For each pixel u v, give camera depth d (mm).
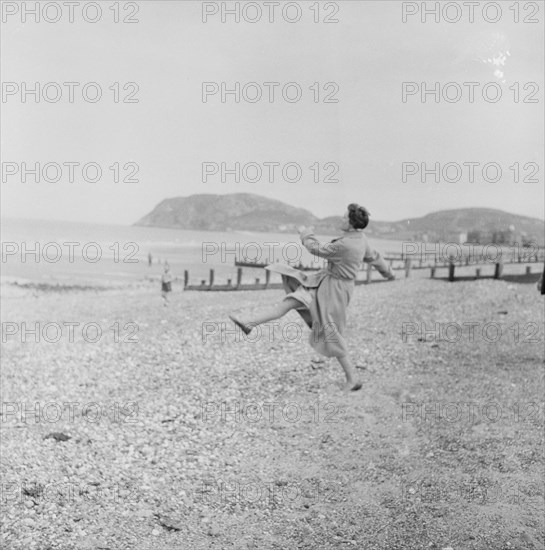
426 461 6582
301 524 5898
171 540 5617
